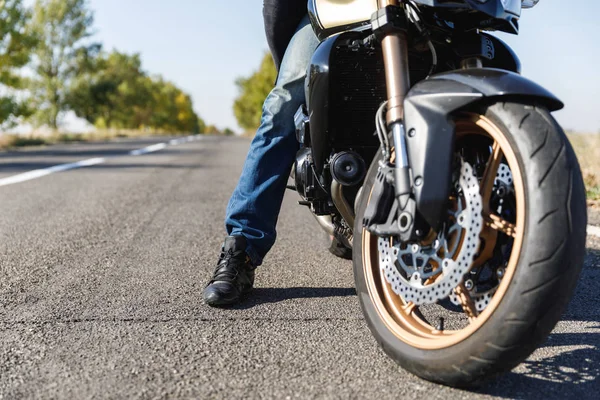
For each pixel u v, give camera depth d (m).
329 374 1.53
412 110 1.39
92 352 1.69
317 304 2.18
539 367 1.57
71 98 44.75
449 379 1.38
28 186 6.11
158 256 2.99
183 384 1.46
